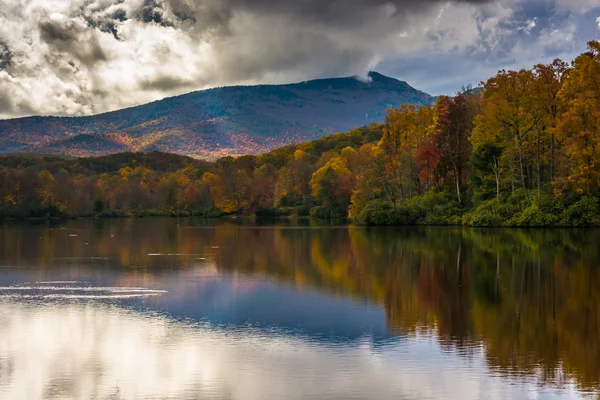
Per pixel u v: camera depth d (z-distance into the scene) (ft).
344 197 531.50
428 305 130.11
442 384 82.99
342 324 114.52
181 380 85.92
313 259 210.18
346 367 90.27
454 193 386.32
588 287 147.74
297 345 101.30
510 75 329.31
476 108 378.73
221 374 88.22
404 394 79.92
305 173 632.38
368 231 343.26
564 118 295.48
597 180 296.10
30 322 117.60
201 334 108.68
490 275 167.12
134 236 335.67
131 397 80.28
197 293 146.20
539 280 157.89
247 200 649.61
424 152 378.73
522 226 315.78
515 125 326.03
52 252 241.55
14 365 92.63
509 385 82.43
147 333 109.50
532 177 341.82
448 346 99.71
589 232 281.33
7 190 610.24
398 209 386.93
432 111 419.74
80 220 591.37
